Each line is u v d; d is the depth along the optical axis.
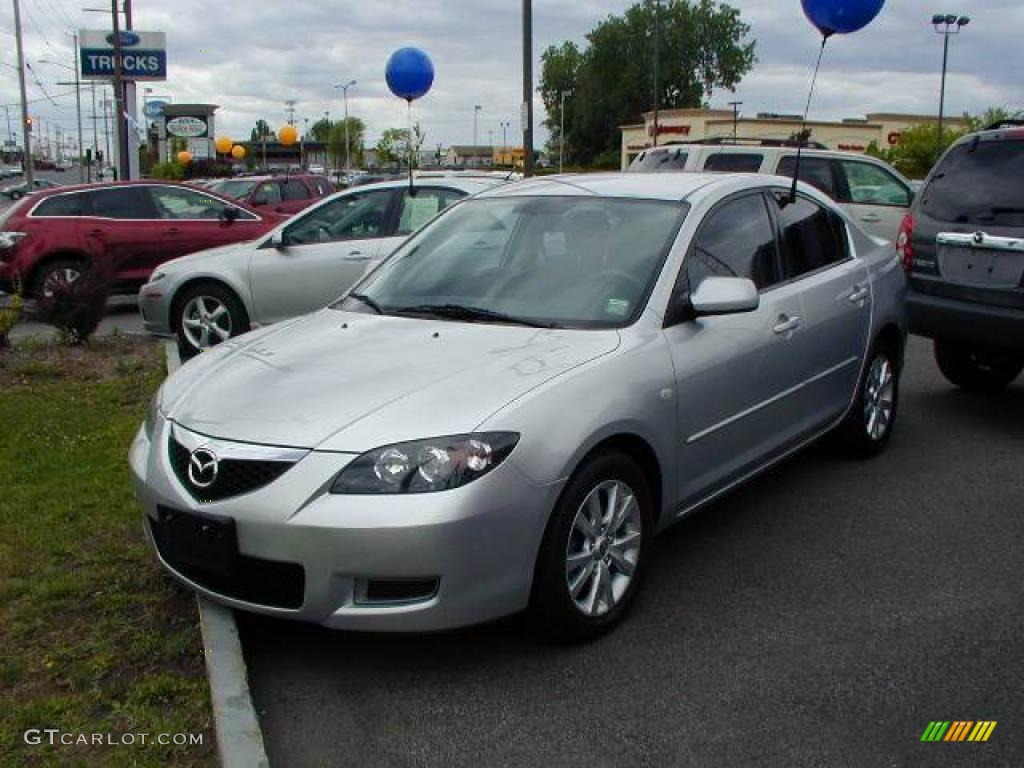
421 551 3.38
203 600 3.94
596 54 93.69
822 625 4.12
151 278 9.90
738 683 3.68
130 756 3.14
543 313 4.43
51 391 7.70
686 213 4.74
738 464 4.80
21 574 4.39
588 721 3.45
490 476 3.47
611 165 81.62
